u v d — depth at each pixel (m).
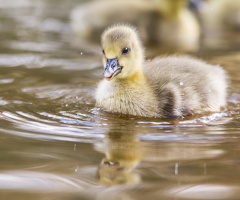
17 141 8.02
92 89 12.43
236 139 8.30
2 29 21.45
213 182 6.20
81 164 6.91
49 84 12.70
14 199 5.63
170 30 21.59
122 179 6.31
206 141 8.17
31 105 10.73
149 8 22.94
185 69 11.88
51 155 7.32
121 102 10.82
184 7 23.48
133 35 11.65
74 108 10.72
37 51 17.05
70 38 20.08
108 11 22.58
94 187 6.05
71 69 14.53
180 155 7.36
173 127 9.32
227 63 15.37
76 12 24.67
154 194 5.80
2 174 6.50
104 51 11.10
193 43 19.31
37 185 6.12
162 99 10.66
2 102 10.82
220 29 23.09
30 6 28.56
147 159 7.15
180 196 5.75
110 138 8.36
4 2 29.84
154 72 11.73
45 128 8.93
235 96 12.15
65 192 5.87
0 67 14.44
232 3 24.94
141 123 9.66
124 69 11.06
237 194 5.80
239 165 6.87
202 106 11.20
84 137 8.38
